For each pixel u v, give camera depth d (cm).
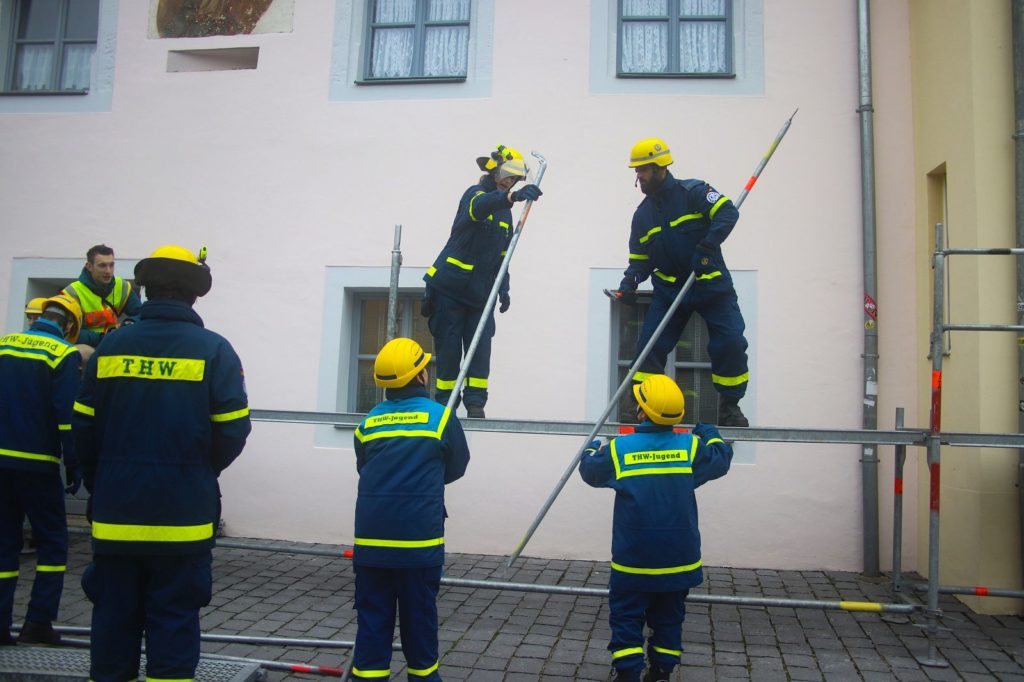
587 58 679
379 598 341
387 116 699
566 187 670
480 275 519
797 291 639
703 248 453
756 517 631
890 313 630
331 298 694
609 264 661
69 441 413
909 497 620
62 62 766
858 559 619
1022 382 523
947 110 584
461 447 364
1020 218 533
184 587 315
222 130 720
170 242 717
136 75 738
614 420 660
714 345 490
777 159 650
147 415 314
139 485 310
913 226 634
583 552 645
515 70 686
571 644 461
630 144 667
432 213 687
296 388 691
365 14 720
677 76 666
